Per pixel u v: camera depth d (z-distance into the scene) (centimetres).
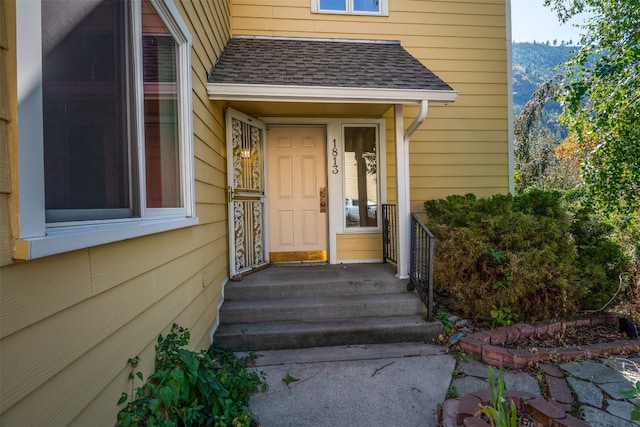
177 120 230
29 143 91
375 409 213
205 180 285
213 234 310
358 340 309
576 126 487
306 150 470
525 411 199
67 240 100
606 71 441
